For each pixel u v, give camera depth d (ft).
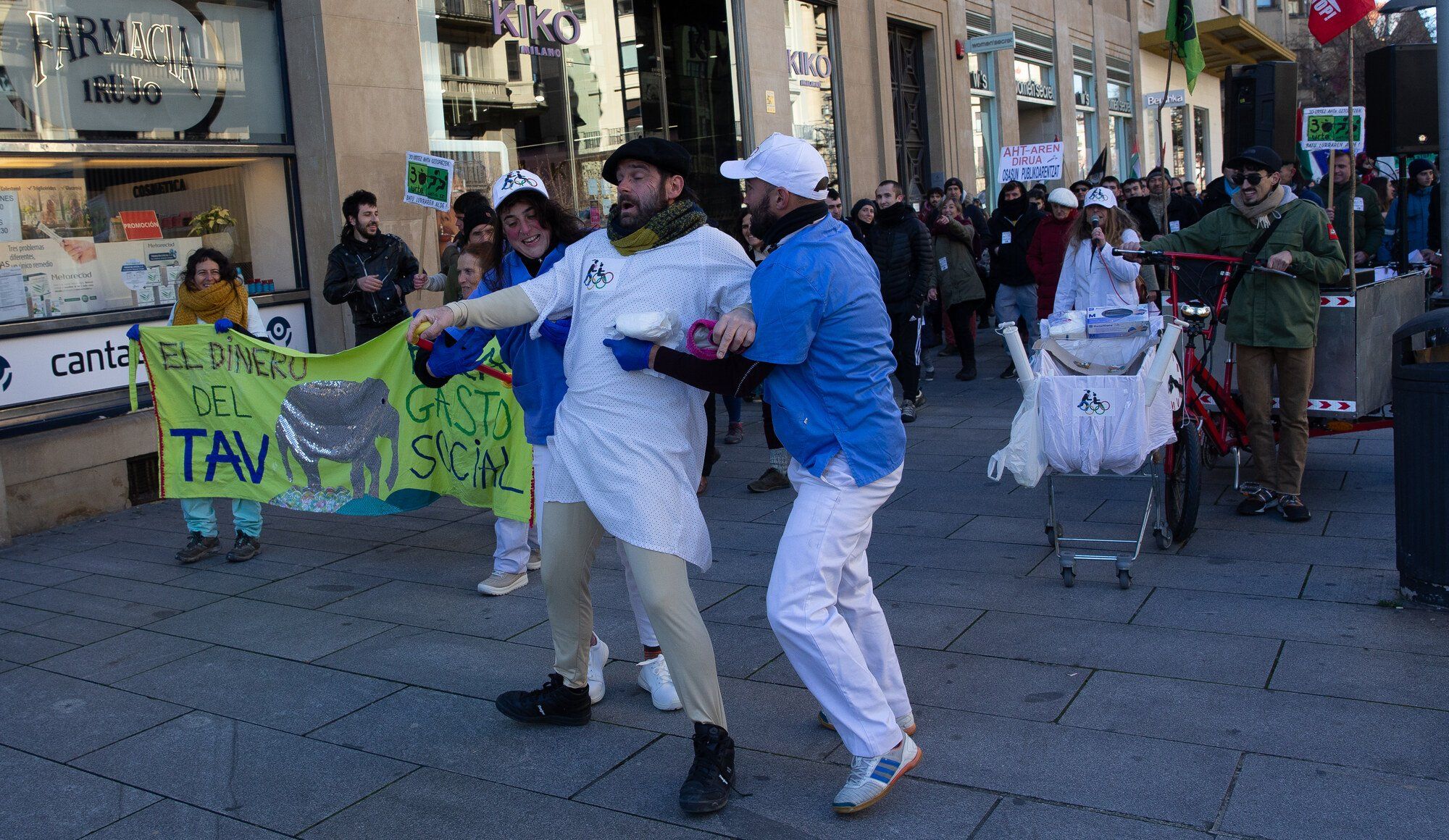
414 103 29.27
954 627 14.97
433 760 12.04
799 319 9.94
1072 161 76.74
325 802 11.27
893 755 10.52
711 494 23.15
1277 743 11.32
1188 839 9.75
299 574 18.86
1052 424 15.97
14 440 22.04
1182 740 11.50
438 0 30.73
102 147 24.14
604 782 11.39
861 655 10.72
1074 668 13.43
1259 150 18.39
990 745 11.66
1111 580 16.49
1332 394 19.26
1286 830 9.79
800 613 10.31
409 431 18.53
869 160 50.24
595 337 10.97
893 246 29.50
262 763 12.16
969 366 35.91
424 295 29.60
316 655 15.19
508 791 11.30
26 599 18.16
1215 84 117.19
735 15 41.75
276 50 27.68
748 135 42.24
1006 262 35.68
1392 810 9.99
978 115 63.31
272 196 27.66
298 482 19.29
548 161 34.68
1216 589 15.87
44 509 22.38
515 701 12.77
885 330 10.62
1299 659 13.29
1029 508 20.72
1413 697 12.14
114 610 17.42
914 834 10.13
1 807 11.41
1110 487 21.91
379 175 28.40
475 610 16.69
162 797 11.51
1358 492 20.57
